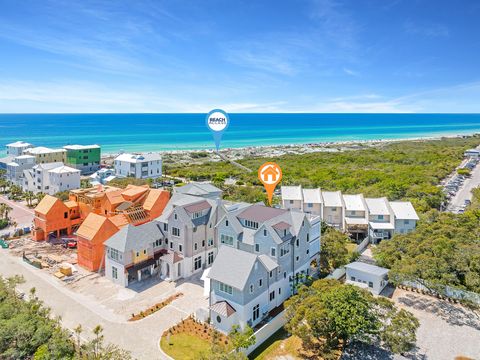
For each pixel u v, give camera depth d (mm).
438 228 59969
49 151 131750
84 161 139125
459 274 48281
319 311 35062
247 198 90125
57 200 68188
